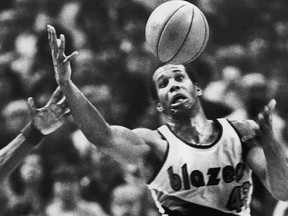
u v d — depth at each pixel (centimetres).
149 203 2092
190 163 1217
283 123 2188
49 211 2108
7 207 2206
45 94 2459
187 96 1241
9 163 1176
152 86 1272
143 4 2506
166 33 1216
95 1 2514
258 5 2775
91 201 2167
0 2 2648
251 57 2647
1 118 2405
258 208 2003
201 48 1235
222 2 2733
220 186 1219
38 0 2548
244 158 1234
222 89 2177
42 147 2267
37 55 2491
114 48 2477
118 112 2370
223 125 1245
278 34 2745
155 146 1234
